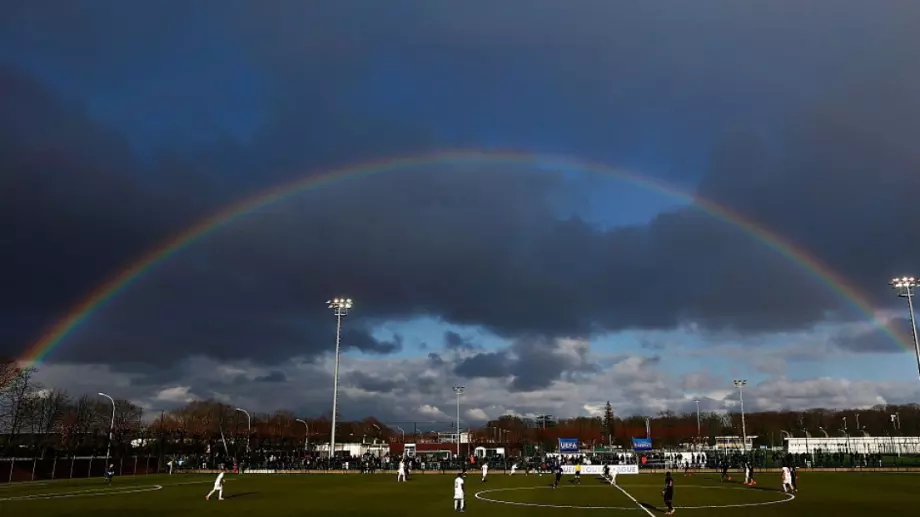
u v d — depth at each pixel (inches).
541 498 2454.5
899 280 3981.3
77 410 6117.1
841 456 4928.6
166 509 2075.5
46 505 2215.8
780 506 2080.5
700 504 2164.1
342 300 4581.7
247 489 2999.5
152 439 6707.7
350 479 3873.0
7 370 5073.8
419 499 2436.0
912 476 3754.9
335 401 4566.9
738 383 6294.3
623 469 4370.1
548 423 7632.9
